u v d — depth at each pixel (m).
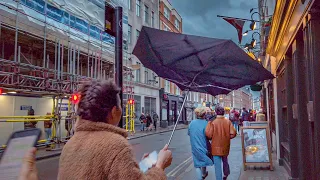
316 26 4.48
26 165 1.74
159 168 1.96
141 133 26.39
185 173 8.66
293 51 6.30
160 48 3.81
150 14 37.56
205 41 3.41
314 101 4.45
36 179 1.75
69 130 16.08
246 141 8.87
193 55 3.71
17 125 14.68
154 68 4.29
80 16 18.16
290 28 6.47
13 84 12.46
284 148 8.92
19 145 1.85
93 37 19.77
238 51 3.38
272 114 13.04
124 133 1.85
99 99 1.84
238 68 3.70
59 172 1.76
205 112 6.10
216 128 6.17
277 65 9.27
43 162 11.52
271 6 13.07
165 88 41.50
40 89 14.23
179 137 22.92
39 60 17.92
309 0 4.51
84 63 21.86
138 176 1.63
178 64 3.94
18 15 13.70
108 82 1.94
